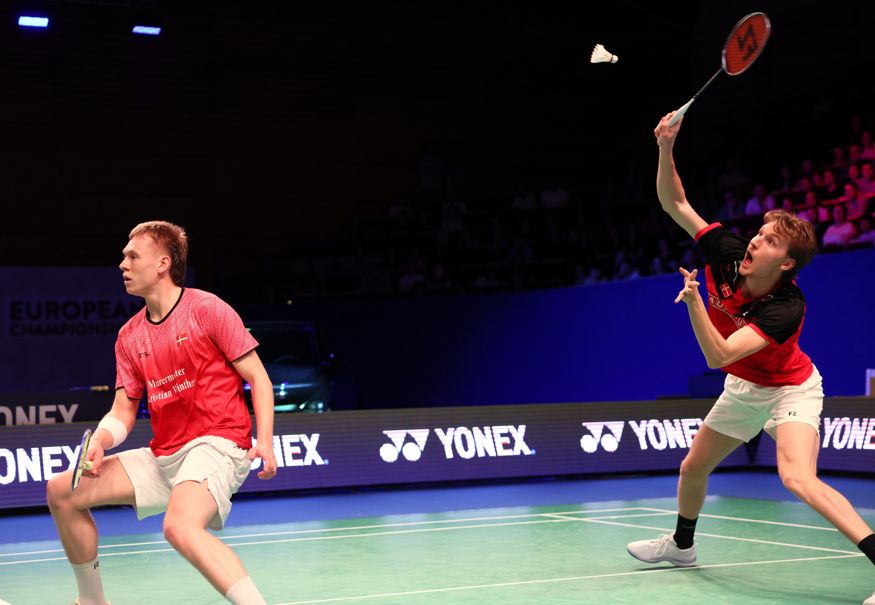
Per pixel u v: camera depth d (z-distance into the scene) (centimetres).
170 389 331
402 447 834
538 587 449
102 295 1558
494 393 1606
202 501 315
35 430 736
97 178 1734
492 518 672
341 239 1819
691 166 1694
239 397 338
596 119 2012
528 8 1973
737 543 555
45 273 1527
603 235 1642
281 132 1850
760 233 402
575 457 892
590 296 1479
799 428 408
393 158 1916
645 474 938
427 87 1931
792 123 1578
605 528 622
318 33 1870
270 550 559
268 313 1664
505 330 1593
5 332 1502
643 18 1978
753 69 1783
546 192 1753
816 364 1216
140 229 336
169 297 335
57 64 1709
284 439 796
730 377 438
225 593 302
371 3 1898
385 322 1695
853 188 1297
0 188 1681
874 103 1477
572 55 1998
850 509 384
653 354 1389
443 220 1767
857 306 1169
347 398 1574
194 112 1794
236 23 1817
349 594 440
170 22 1772
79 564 352
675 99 1973
